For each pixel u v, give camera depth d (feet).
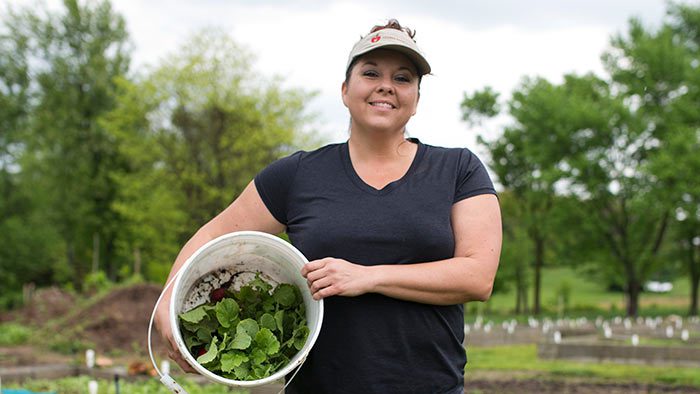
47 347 55.11
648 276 123.13
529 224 126.41
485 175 9.04
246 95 92.68
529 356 53.31
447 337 8.57
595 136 112.57
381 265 8.29
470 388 37.70
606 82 122.93
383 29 8.88
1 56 127.24
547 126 114.01
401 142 9.09
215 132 90.43
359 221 8.58
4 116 129.18
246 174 90.12
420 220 8.53
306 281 8.36
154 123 94.63
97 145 127.34
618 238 126.62
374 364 8.34
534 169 131.75
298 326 8.32
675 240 124.77
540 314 129.29
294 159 9.25
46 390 34.19
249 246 8.45
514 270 124.67
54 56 127.85
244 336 7.92
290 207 9.12
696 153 104.42
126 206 97.60
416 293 8.18
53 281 136.36
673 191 105.91
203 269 8.48
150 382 34.42
